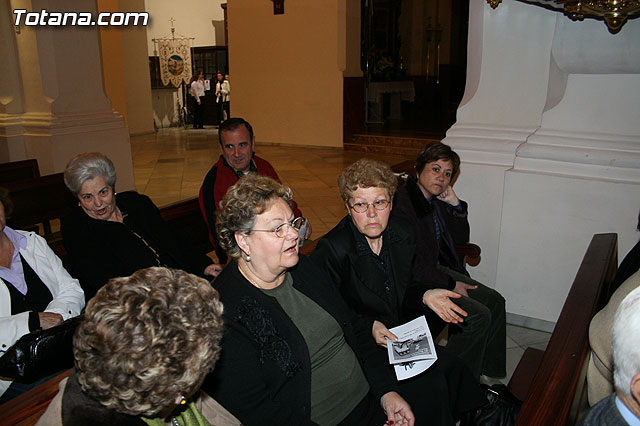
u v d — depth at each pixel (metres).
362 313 2.37
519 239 3.77
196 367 1.09
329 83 11.84
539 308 3.80
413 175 3.07
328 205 7.23
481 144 3.83
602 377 1.56
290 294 1.93
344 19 11.34
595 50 3.34
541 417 1.37
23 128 6.49
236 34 12.80
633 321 1.04
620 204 3.39
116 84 12.12
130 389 1.02
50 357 1.52
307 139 12.46
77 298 2.50
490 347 3.07
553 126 3.68
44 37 6.23
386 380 2.12
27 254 2.43
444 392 2.16
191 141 14.12
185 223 3.73
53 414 1.09
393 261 2.45
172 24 17.77
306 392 1.79
